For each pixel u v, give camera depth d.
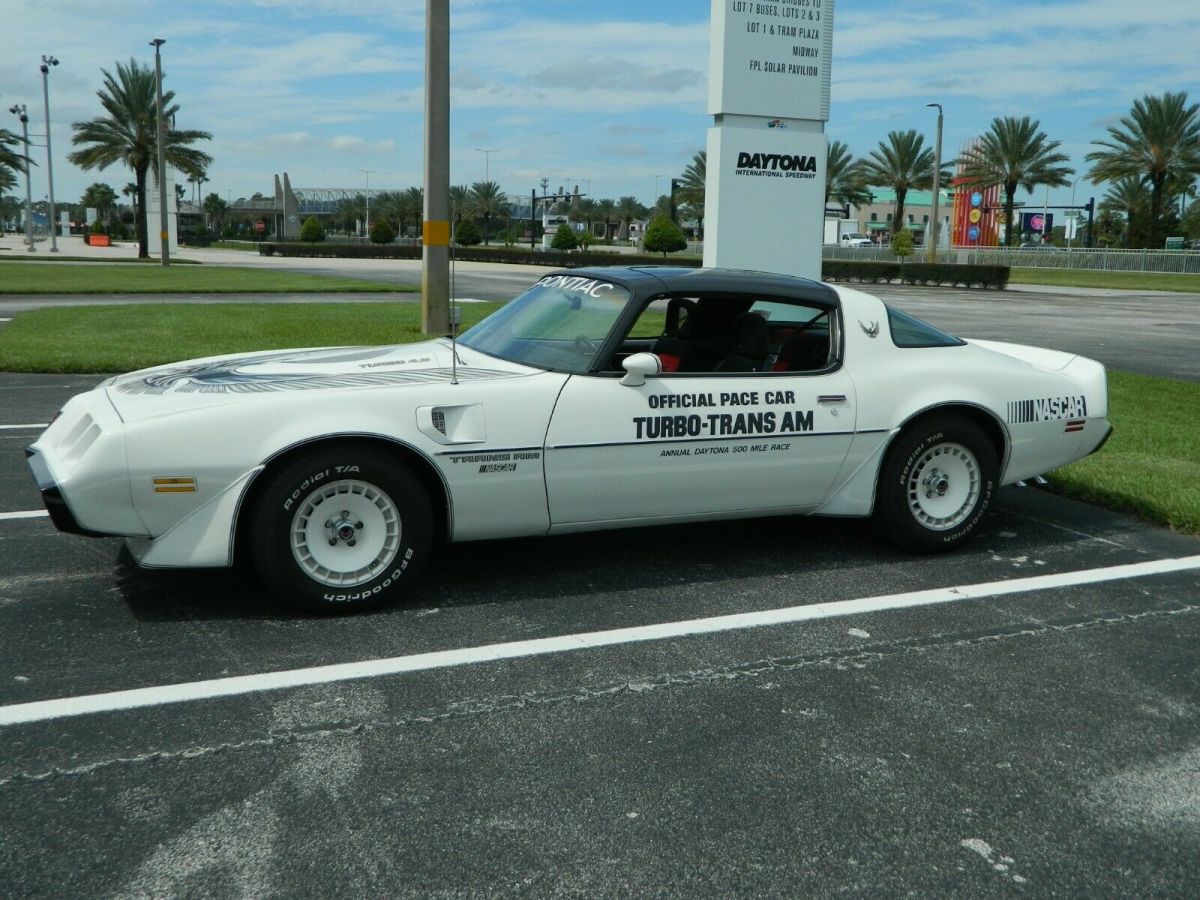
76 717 3.47
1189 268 57.06
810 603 4.73
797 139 14.38
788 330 5.23
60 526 4.17
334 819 2.92
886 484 5.31
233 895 2.58
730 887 2.66
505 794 3.07
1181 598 4.89
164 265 42.28
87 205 156.50
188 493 4.13
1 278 29.06
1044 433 5.65
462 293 25.66
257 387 4.45
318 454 4.25
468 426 4.45
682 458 4.84
